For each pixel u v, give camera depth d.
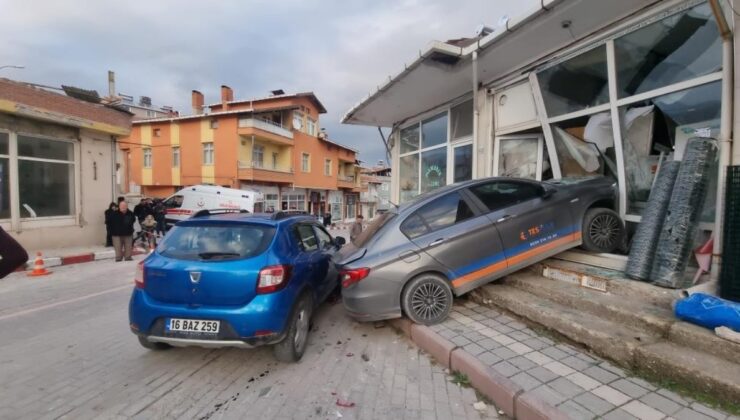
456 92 8.00
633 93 4.86
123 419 2.79
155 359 3.84
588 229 4.66
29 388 3.25
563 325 3.60
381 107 9.23
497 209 4.50
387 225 4.44
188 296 3.38
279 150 29.98
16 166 10.20
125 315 5.36
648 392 2.70
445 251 4.19
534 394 2.71
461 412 2.82
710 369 2.61
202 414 2.86
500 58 6.18
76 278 8.12
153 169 27.27
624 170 5.07
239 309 3.32
